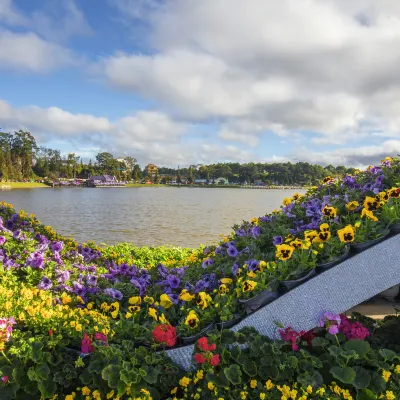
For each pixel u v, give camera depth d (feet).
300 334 10.28
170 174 641.81
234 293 12.00
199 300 11.93
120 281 16.74
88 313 12.59
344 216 14.80
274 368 9.36
